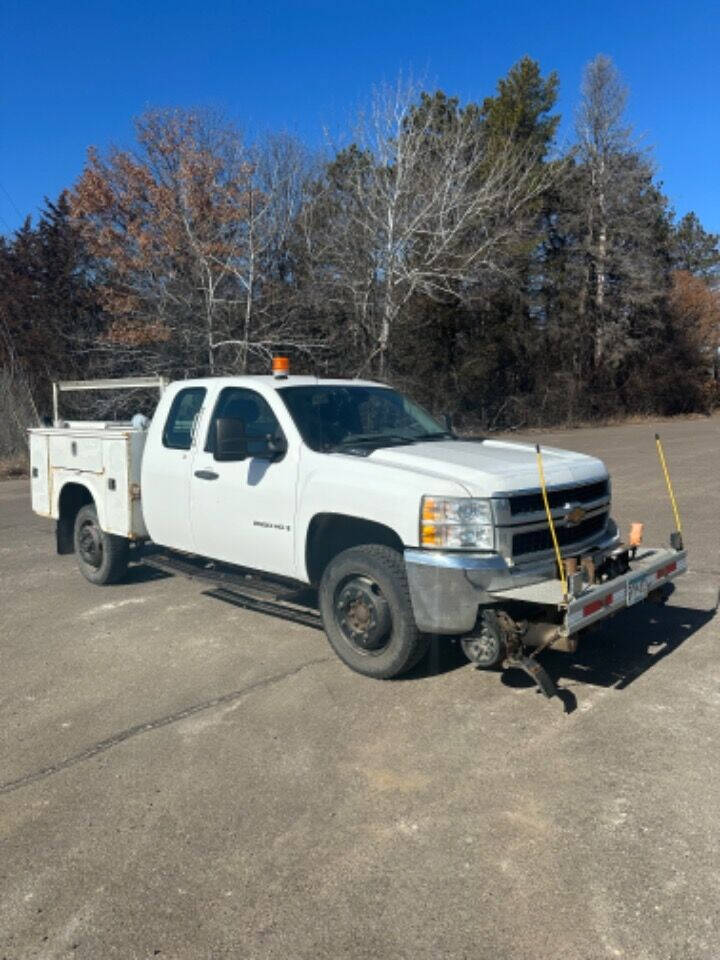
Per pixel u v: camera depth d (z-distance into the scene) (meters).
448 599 4.84
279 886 3.28
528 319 35.44
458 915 3.08
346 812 3.80
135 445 7.22
